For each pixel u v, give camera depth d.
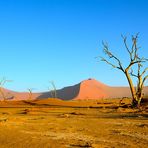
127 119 26.75
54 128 19.53
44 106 54.56
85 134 17.09
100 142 14.49
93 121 24.81
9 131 17.25
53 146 12.98
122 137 16.16
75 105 57.28
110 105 55.44
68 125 21.61
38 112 36.81
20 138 14.82
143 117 29.03
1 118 26.38
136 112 36.84
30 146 12.84
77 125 21.70
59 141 14.37
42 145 13.12
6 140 14.16
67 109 43.97
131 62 46.56
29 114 33.50
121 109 40.84
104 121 24.91
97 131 18.50
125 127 20.69
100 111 38.81
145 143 14.40
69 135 16.61
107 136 16.47
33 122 23.31
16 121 23.52
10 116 29.91
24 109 44.34
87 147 13.06
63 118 27.59
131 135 16.92
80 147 13.04
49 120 25.12
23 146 12.81
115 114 33.62
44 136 15.98
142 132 18.17
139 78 46.31
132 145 13.84
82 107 49.81
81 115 32.00
